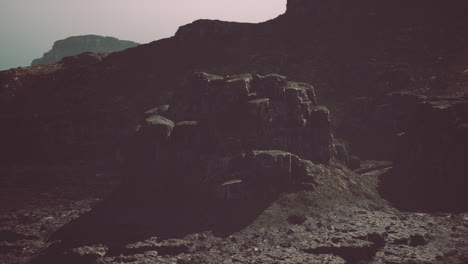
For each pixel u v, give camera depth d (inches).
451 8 6594.5
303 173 3444.9
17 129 5285.4
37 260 2556.6
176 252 2640.3
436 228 3002.0
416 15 6604.3
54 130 5211.6
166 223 3029.0
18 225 3065.9
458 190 3563.0
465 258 2527.1
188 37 6707.7
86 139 5231.3
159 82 6043.3
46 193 3794.3
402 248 2677.2
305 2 6953.7
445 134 3794.3
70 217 3184.1
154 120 3705.7
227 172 3319.4
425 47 6043.3
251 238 2815.0
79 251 2532.0
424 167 3826.3
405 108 4877.0
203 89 3799.2
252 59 6220.5
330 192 3403.1
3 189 3909.9
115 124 5339.6
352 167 4222.4
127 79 6166.3
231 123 3624.5
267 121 3580.2
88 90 5969.5
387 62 5831.7
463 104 3951.8
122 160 4537.4
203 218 3051.2
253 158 3289.9
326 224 3002.0
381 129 4899.1
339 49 6309.1
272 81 3769.7
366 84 5570.9
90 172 4409.5
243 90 3678.6
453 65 5649.6
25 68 6850.4
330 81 5821.9
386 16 6663.4
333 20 6801.2
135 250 2610.7
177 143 3592.5
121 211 3265.3
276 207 3149.6
